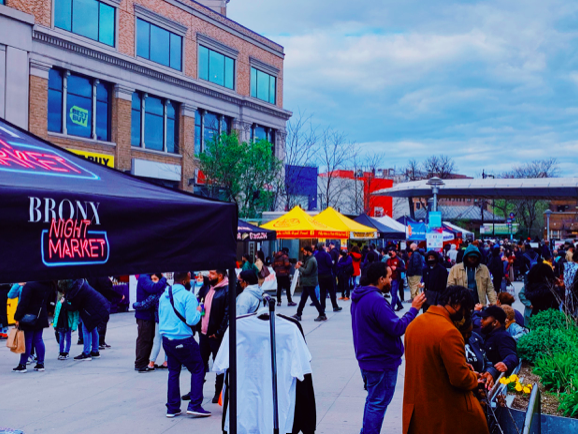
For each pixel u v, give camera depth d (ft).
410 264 55.52
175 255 13.20
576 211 267.18
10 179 10.76
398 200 246.68
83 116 88.89
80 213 11.07
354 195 186.19
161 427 21.80
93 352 35.63
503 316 20.39
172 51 106.52
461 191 160.76
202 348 27.02
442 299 14.10
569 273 30.17
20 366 31.55
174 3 105.70
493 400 15.71
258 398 17.88
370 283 17.47
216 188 103.40
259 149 104.94
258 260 60.95
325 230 70.08
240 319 18.13
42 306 31.65
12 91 76.69
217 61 117.80
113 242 11.74
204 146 113.09
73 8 86.53
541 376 21.81
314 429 18.13
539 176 245.86
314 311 56.54
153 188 14.47
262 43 130.31
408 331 14.38
